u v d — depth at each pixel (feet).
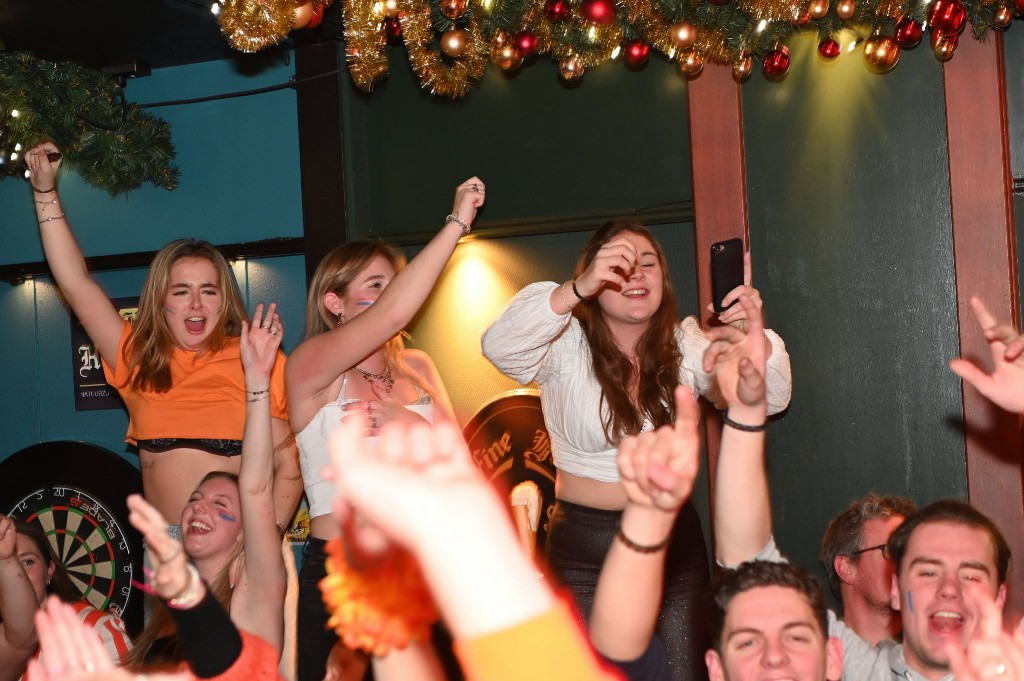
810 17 11.90
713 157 13.55
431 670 3.49
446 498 1.70
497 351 9.82
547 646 1.71
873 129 13.01
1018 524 12.43
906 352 12.92
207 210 15.97
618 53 12.87
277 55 15.55
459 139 14.78
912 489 12.91
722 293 7.55
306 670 9.96
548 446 14.20
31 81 14.49
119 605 16.12
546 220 14.40
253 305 15.84
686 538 9.96
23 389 16.99
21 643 10.69
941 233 12.78
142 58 15.47
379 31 12.53
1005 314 12.50
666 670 4.38
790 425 13.39
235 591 8.44
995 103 12.48
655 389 9.91
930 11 11.84
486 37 12.95
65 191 16.69
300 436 10.11
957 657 3.27
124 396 12.43
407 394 10.62
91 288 12.51
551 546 10.11
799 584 6.05
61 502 16.47
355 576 2.77
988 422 12.57
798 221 13.33
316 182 15.29
